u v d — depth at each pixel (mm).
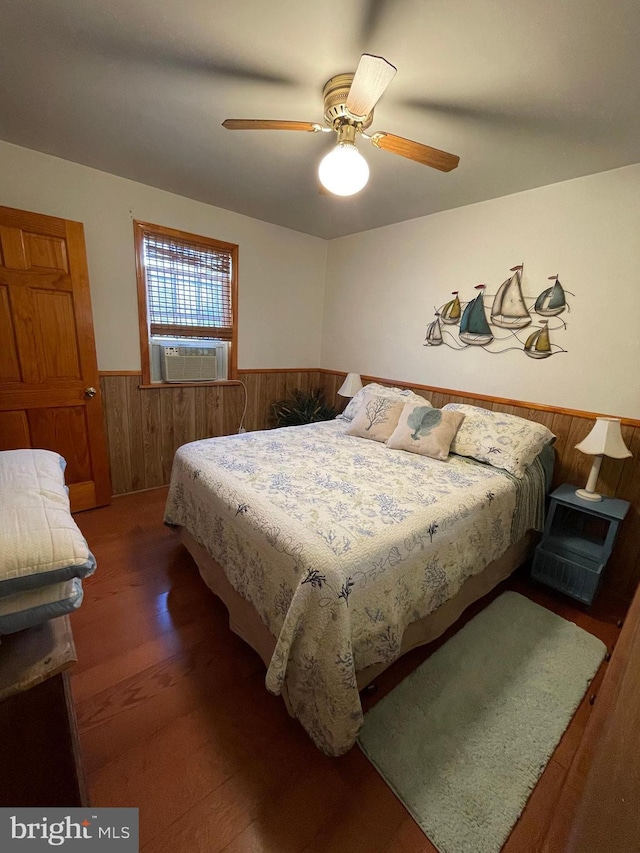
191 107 1651
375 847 969
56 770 739
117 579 1973
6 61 1381
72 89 1546
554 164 1938
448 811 1046
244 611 1481
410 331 3074
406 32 1179
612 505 1910
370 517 1393
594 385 2133
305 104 1603
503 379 2518
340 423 2904
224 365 3352
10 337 2195
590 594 1871
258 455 2023
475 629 1729
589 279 2088
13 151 2080
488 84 1380
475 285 2596
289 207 2863
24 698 673
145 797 1048
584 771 1067
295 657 1150
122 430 2844
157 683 1396
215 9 1134
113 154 2137
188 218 2807
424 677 1464
